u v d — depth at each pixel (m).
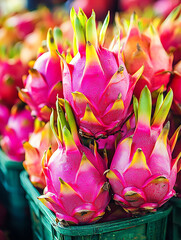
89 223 0.64
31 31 1.33
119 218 0.66
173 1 0.98
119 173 0.62
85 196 0.62
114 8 1.39
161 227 0.69
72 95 0.60
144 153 0.61
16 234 0.93
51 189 0.63
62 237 0.64
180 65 0.72
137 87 0.68
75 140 0.64
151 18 0.95
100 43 0.62
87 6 1.32
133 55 0.67
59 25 1.27
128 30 0.69
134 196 0.62
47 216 0.67
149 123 0.62
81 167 0.62
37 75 0.70
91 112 0.60
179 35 0.76
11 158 0.89
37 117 0.73
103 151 0.67
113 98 0.60
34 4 1.73
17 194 0.90
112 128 0.62
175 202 0.71
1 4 2.11
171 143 0.64
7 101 0.97
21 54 1.08
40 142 0.71
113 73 0.60
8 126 0.90
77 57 0.62
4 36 1.30
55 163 0.63
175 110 0.72
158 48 0.69
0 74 0.94
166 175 0.62
